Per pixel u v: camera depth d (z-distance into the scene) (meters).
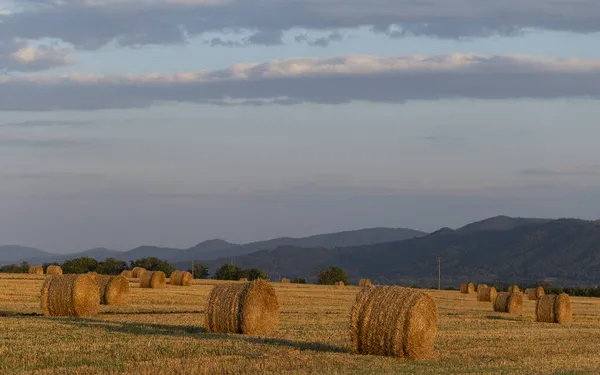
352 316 25.95
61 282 38.38
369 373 20.95
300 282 129.62
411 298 25.44
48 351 23.33
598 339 34.31
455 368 22.83
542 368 23.41
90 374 19.69
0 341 25.36
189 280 77.25
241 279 100.62
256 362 22.05
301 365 21.98
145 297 54.81
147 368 20.47
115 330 29.98
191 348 24.58
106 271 126.69
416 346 25.09
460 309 56.59
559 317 45.25
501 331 36.22
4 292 53.97
